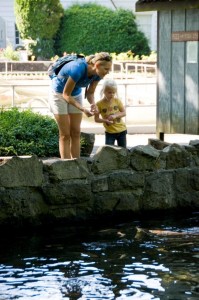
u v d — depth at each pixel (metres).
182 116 16.41
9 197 10.55
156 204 11.55
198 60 15.95
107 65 11.31
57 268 8.97
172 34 16.55
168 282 8.46
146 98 24.38
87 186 11.03
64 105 11.73
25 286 8.36
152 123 20.28
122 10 42.31
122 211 11.34
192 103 16.12
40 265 9.08
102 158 11.16
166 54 16.77
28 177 10.66
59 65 11.55
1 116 14.21
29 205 10.67
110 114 12.60
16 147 13.03
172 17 16.53
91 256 9.41
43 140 13.35
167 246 9.81
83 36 42.03
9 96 24.23
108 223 11.06
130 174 11.34
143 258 9.32
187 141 17.11
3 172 10.49
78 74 11.23
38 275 8.72
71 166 10.92
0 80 28.69
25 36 42.28
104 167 11.18
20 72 31.22
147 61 34.03
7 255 9.49
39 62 33.69
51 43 42.12
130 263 9.13
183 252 9.55
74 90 11.80
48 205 10.84
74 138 12.01
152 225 10.93
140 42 42.22
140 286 8.36
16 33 46.50
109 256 9.40
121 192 11.30
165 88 16.83
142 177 11.43
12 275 8.73
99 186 11.13
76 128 11.95
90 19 41.97
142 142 16.83
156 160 11.53
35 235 10.42
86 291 8.21
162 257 9.34
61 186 10.86
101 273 8.77
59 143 12.19
